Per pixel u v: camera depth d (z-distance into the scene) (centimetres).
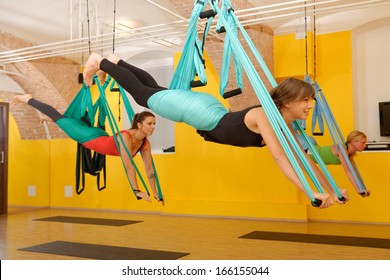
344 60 653
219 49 615
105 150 397
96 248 466
